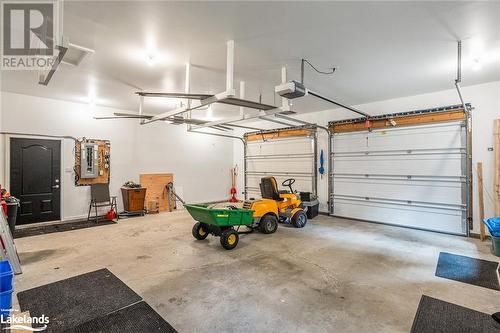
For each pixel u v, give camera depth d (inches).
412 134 212.5
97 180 246.8
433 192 202.7
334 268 130.7
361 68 151.6
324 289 109.1
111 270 127.6
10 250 121.3
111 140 256.1
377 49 127.0
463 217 189.3
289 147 300.7
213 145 344.8
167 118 208.4
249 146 346.9
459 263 137.3
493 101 178.1
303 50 127.8
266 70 153.6
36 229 204.4
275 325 85.0
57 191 225.0
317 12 95.5
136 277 119.8
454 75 164.1
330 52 130.2
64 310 93.2
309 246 165.5
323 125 269.7
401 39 116.9
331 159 262.7
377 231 203.2
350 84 181.9
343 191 254.4
